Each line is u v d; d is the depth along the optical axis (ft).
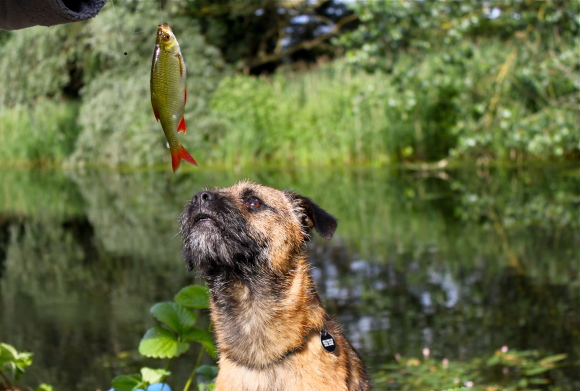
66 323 22.88
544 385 17.53
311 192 48.78
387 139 66.85
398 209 42.16
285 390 11.48
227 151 72.28
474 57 55.83
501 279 26.68
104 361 19.69
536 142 43.98
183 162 73.46
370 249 32.45
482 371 18.58
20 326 22.66
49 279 28.50
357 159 69.15
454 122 61.31
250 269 11.98
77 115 85.30
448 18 45.91
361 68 46.47
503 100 53.83
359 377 12.46
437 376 18.26
